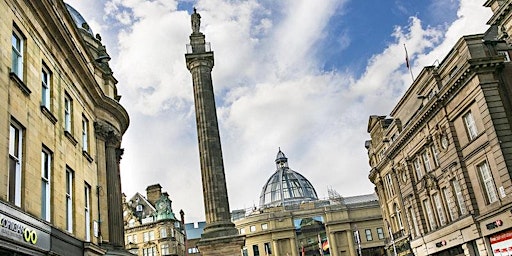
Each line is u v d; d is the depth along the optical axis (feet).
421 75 121.90
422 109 116.78
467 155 102.89
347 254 280.31
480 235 100.73
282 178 364.99
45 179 55.67
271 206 336.08
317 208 291.79
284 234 284.00
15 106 47.70
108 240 82.33
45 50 59.41
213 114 115.55
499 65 95.66
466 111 102.12
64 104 65.77
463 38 101.96
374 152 169.07
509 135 91.76
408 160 134.21
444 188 116.98
